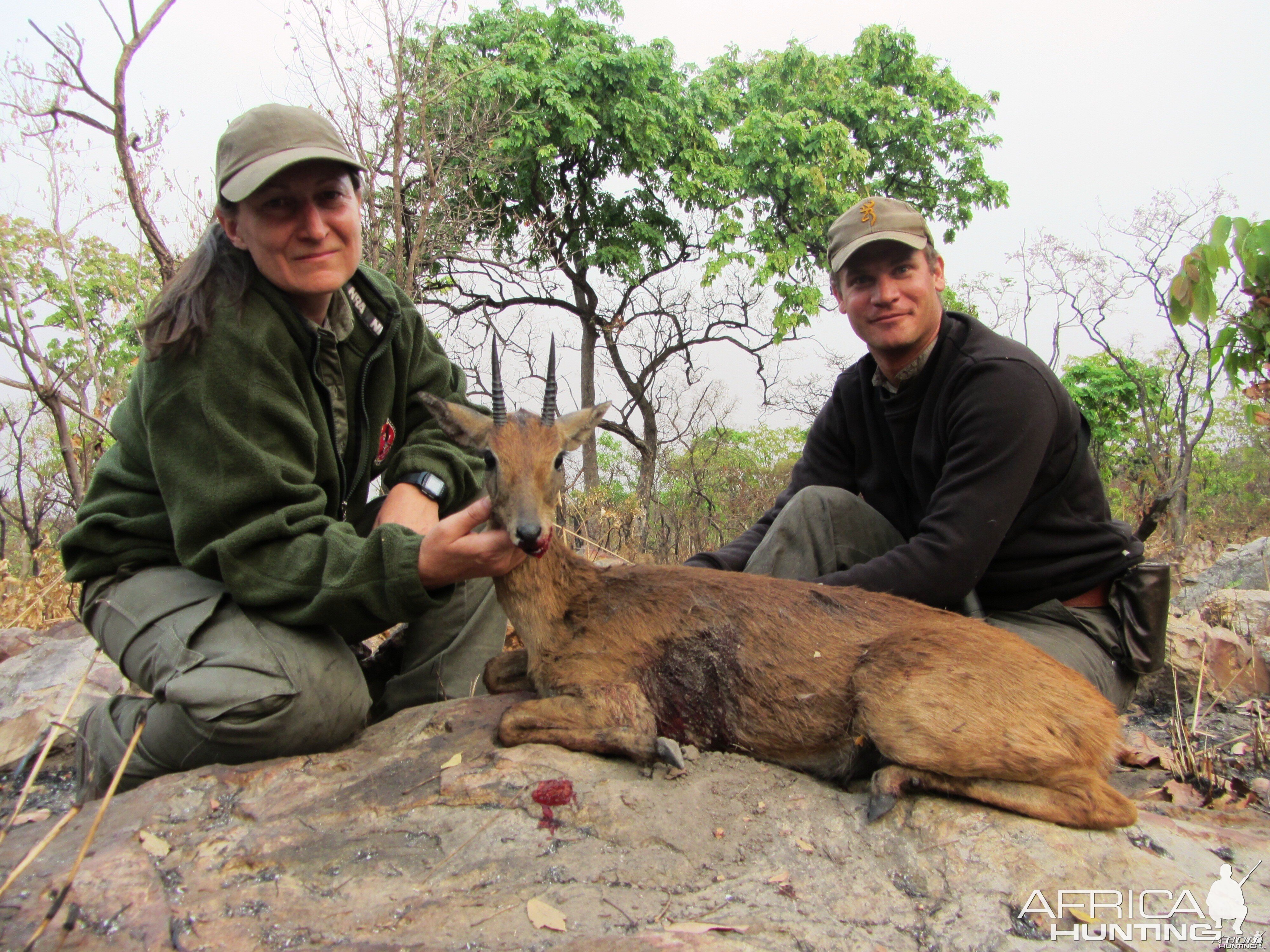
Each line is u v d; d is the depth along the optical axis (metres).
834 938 0.82
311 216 1.13
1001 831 0.96
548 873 0.89
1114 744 1.07
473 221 3.91
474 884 0.88
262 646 1.11
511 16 5.63
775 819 0.99
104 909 0.84
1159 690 1.68
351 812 0.99
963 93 6.95
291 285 1.15
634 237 5.93
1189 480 5.03
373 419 1.33
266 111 1.12
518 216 5.30
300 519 1.15
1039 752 0.98
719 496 4.64
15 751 1.40
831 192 5.98
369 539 1.12
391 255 3.34
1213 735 1.50
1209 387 1.69
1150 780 1.31
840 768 1.12
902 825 0.98
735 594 1.19
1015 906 0.87
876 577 1.25
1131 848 0.96
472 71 3.94
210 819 0.99
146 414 1.12
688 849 0.94
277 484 1.13
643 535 3.59
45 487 3.07
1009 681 1.01
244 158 1.10
